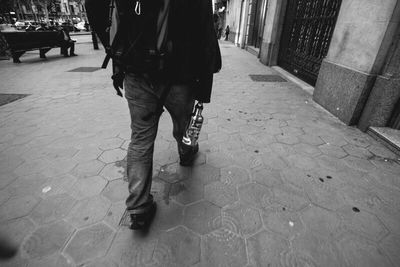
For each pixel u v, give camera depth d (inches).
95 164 91.4
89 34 1016.2
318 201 75.2
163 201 74.3
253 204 73.5
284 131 123.9
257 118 140.3
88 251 57.6
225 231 63.9
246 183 83.0
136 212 58.8
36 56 368.5
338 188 81.4
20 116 135.7
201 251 58.3
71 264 54.5
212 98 175.9
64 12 2223.2
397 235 63.9
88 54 397.4
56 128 121.0
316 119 140.8
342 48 140.8
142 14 44.7
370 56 117.6
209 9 48.7
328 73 153.6
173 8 45.4
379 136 114.0
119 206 71.4
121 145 105.2
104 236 61.6
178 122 65.2
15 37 292.5
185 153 83.9
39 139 109.7
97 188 78.6
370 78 118.2
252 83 225.8
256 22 462.3
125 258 56.2
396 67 109.7
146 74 49.4
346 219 68.5
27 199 73.4
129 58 48.4
